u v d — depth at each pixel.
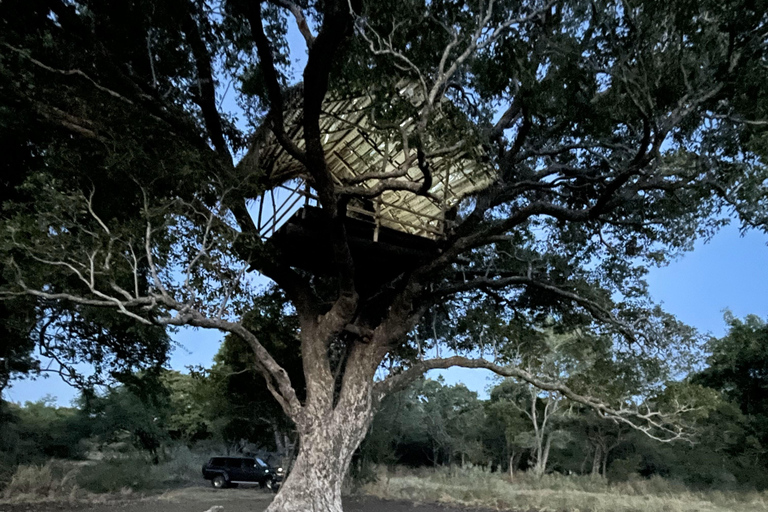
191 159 11.59
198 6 12.62
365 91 11.85
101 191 12.66
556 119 13.85
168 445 41.09
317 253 16.11
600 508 21.31
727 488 31.23
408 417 53.06
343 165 16.56
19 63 11.58
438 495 26.17
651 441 39.12
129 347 22.36
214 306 12.99
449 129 11.91
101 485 23.31
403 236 15.61
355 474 28.14
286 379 13.73
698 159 12.70
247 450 48.25
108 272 10.98
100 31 12.66
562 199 17.73
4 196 15.86
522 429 49.22
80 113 12.26
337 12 9.56
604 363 17.22
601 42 11.80
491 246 18.56
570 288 18.00
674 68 11.35
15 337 18.73
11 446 27.97
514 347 17.81
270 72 11.01
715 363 35.31
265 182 15.49
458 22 11.34
